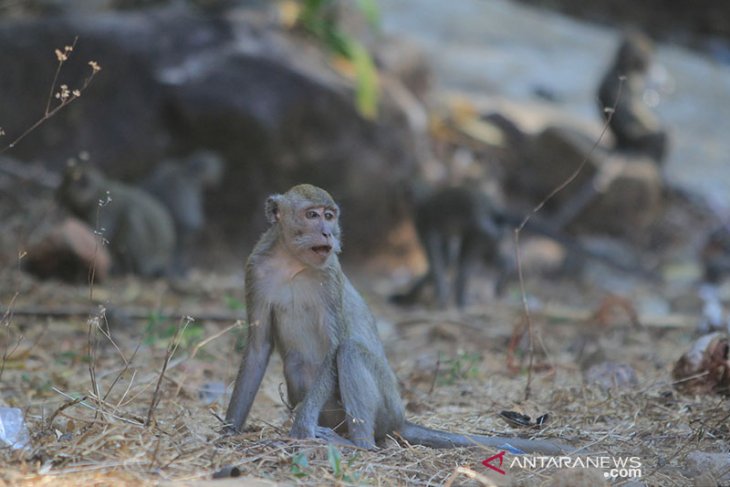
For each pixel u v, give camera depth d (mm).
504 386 9031
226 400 8258
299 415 6543
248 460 6000
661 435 7191
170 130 18672
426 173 20438
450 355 10805
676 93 27969
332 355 6789
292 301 6973
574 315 13469
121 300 13133
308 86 18875
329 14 21281
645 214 21219
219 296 14195
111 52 18672
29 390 8250
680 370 8586
